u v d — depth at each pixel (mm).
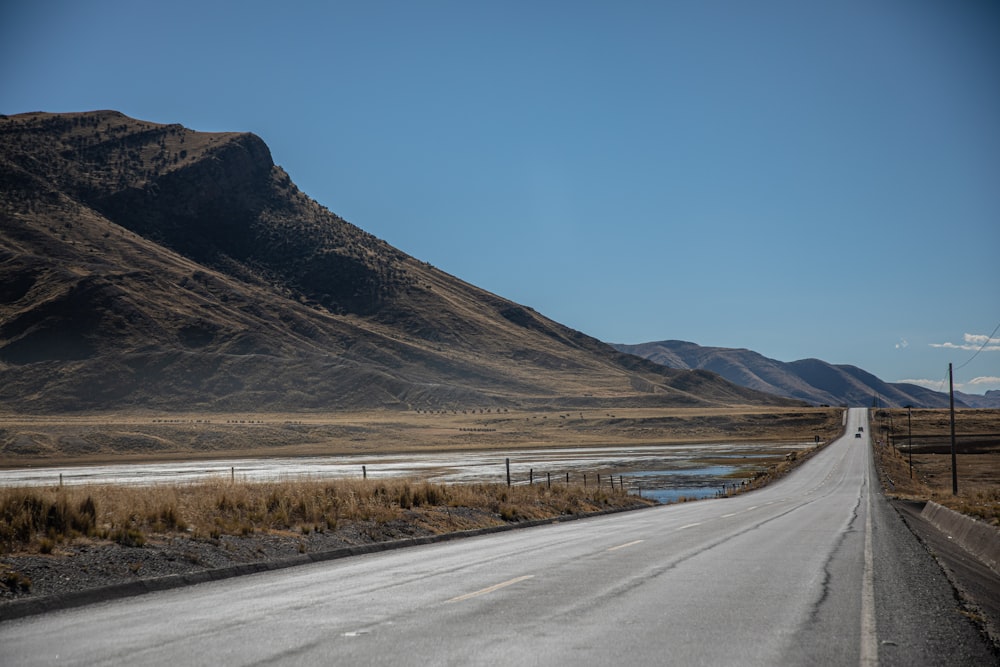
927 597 11453
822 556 16281
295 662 7641
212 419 167375
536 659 7770
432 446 123875
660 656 7914
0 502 14898
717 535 21047
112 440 105312
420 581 12852
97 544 14469
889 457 90812
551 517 28359
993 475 72688
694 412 193125
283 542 17047
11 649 8297
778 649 8258
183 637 8750
